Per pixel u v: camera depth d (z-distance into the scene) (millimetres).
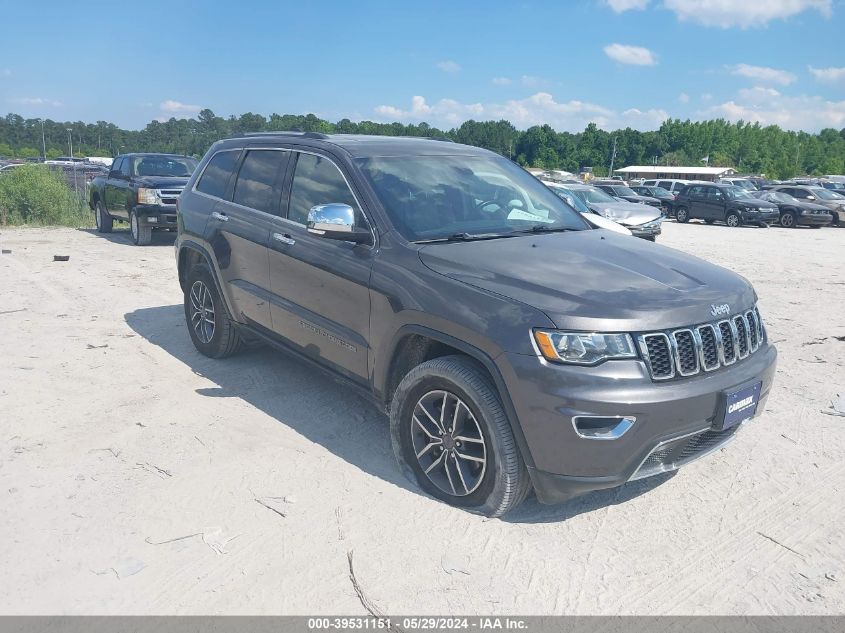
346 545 3305
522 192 4836
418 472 3811
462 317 3430
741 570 3195
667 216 28969
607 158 168875
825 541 3441
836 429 4789
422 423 3740
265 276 4918
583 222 4812
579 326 3137
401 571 3119
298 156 4859
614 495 3873
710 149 171125
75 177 23641
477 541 3359
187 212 5922
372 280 3941
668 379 3221
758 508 3746
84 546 3260
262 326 5086
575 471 3186
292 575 3078
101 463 4066
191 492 3758
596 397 3074
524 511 3662
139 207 13023
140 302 8203
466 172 4723
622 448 3133
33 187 18141
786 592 3047
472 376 3412
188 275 6121
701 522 3602
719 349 3410
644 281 3525
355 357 4172
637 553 3314
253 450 4273
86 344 6418
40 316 7422
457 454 3584
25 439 4355
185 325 7160
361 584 3023
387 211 4070
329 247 4281
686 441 3348
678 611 2908
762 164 167125
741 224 25938
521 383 3193
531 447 3234
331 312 4305
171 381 5469
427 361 3637
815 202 26438
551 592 3008
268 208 4965
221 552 3230
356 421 4750
